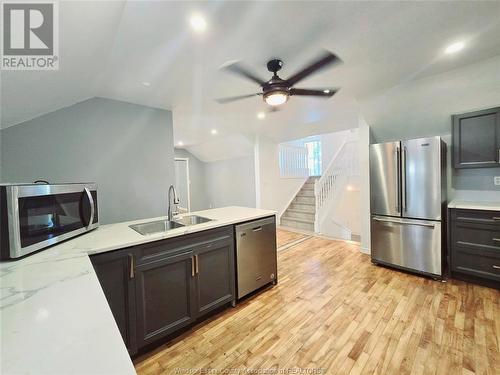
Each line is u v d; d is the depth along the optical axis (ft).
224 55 6.09
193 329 6.23
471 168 8.86
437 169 8.37
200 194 25.08
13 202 3.86
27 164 6.77
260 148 17.70
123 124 8.79
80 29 4.11
